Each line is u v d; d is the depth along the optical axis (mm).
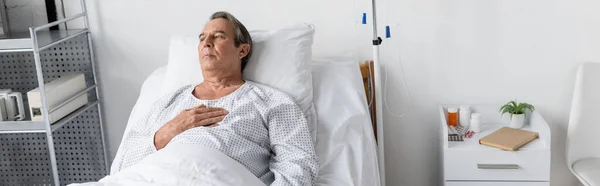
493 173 2574
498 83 2861
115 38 3008
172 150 2078
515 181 2572
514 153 2539
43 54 3029
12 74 3053
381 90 2916
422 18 2812
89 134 3135
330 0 2834
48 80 3057
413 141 2984
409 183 3051
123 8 2963
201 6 2920
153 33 2980
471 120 2750
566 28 2762
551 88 2840
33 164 3193
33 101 2699
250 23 2904
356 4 2828
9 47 2629
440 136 2787
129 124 2561
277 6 2869
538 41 2789
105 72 3061
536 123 2680
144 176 1991
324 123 2422
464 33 2812
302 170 2115
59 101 2773
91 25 3000
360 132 2410
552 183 2980
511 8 2764
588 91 2703
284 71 2457
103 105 3111
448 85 2887
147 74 3045
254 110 2301
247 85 2395
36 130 2709
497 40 2807
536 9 2754
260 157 2244
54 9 2973
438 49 2844
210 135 2184
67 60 3031
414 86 2904
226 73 2400
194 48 2582
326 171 2238
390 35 2838
